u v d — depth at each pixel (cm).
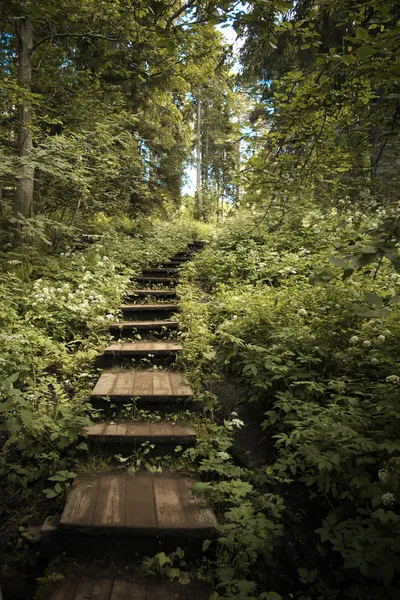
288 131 371
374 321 392
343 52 294
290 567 223
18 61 767
